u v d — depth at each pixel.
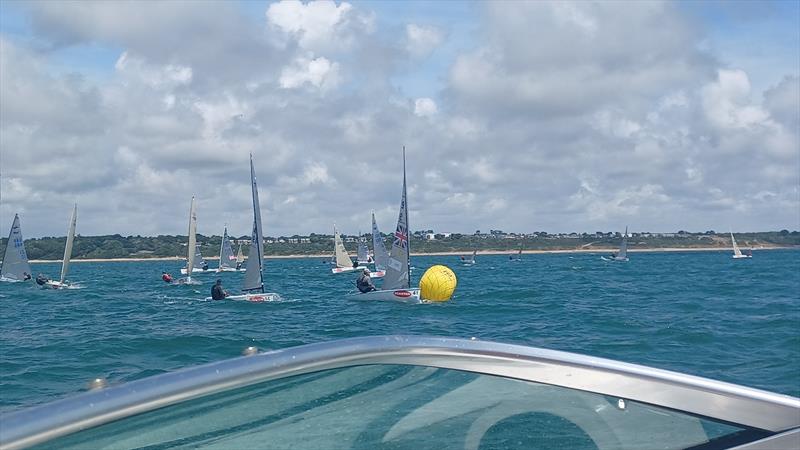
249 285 32.53
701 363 12.57
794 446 2.21
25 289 46.22
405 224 29.27
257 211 32.50
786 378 11.02
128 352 16.08
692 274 53.81
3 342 18.02
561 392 2.38
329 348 2.23
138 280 62.59
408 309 25.86
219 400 2.01
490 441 2.22
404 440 2.16
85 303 33.59
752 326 17.66
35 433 1.68
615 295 31.02
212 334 18.91
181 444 1.95
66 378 13.00
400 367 2.33
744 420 2.31
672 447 2.29
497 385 2.38
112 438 1.83
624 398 2.37
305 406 2.15
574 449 2.23
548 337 16.88
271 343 17.33
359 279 30.42
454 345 2.40
